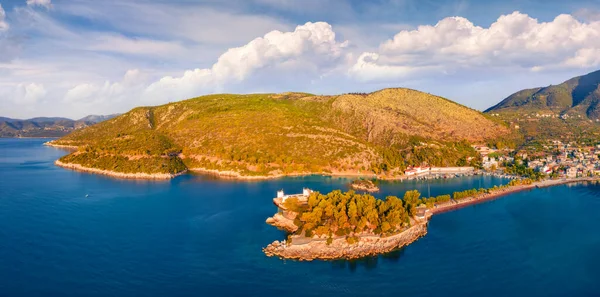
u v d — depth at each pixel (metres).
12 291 109.44
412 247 144.62
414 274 123.81
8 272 120.12
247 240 148.12
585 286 118.44
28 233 152.25
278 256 134.12
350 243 141.38
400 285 116.88
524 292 114.62
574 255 140.38
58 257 131.62
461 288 116.19
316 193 176.12
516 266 130.88
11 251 135.00
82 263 127.69
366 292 112.69
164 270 123.88
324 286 115.56
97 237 150.00
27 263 126.50
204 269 124.81
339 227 151.00
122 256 133.50
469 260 134.75
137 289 112.56
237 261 130.50
